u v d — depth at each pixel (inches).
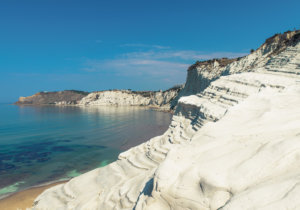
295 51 1280.8
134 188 600.1
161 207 374.3
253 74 994.7
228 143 440.8
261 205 261.9
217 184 336.8
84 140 2321.6
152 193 383.9
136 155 927.7
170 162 410.3
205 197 336.8
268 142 389.7
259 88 845.8
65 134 2642.7
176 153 449.1
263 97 669.9
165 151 805.9
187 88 4411.9
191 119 1005.8
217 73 3255.4
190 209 337.1
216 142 456.1
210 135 500.1
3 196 1101.7
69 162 1620.3
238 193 299.4
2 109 6555.1
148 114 4889.3
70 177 1344.7
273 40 2278.5
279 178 301.0
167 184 375.6
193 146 470.0
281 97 643.5
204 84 3486.7
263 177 321.7
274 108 558.3
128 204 548.4
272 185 285.0
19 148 2015.3
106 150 1935.3
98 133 2691.9
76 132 2765.7
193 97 1099.9
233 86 925.2
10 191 1157.1
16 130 2930.6
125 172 839.1
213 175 354.3
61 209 765.3
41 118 4212.6
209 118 788.6
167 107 5905.5
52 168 1499.8
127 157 969.5
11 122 3671.3
